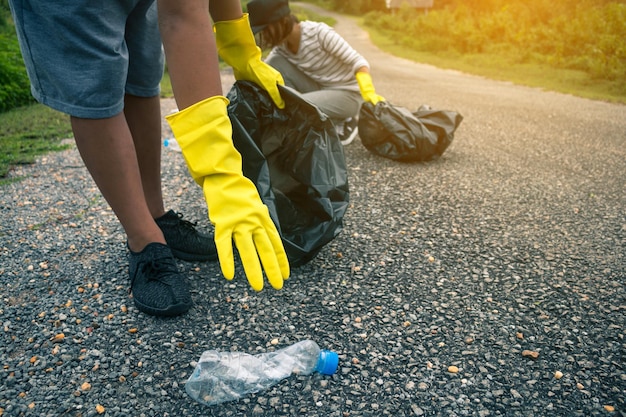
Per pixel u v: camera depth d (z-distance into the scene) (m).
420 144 3.52
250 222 1.32
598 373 1.45
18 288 1.85
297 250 1.93
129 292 1.83
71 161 3.53
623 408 1.32
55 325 1.64
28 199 2.78
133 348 1.53
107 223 2.45
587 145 4.35
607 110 6.44
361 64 3.65
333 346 1.56
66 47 1.38
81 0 1.32
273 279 1.34
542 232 2.45
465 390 1.38
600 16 13.80
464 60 14.17
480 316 1.73
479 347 1.57
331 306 1.78
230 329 1.64
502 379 1.43
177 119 1.33
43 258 2.08
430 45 17.39
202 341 1.57
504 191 3.05
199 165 1.33
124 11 1.47
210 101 1.33
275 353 1.51
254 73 1.98
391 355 1.53
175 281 1.72
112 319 1.67
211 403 1.32
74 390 1.36
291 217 2.05
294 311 1.74
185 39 1.32
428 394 1.37
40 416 1.27
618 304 1.81
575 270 2.06
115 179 1.61
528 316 1.74
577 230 2.48
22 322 1.65
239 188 1.35
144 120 1.86
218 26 1.85
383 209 2.70
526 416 1.29
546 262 2.13
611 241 2.35
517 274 2.03
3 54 6.25
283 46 3.70
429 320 1.71
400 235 2.37
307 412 1.30
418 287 1.91
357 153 3.79
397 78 9.87
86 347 1.53
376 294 1.86
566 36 13.38
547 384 1.41
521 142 4.42
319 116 2.04
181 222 2.05
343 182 2.08
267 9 3.12
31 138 4.18
